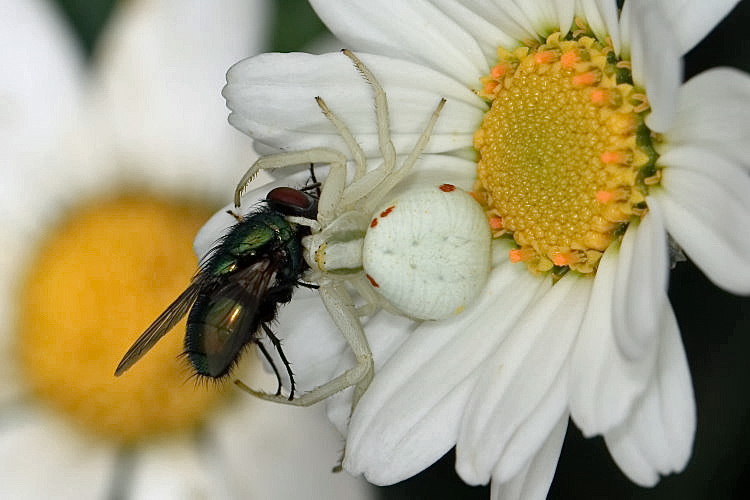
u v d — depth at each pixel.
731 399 0.15
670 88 0.13
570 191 0.14
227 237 0.15
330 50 0.16
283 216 0.15
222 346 0.14
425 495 0.16
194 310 0.14
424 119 0.15
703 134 0.14
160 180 0.17
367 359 0.14
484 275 0.14
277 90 0.14
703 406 0.15
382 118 0.14
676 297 0.15
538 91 0.14
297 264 0.15
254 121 0.15
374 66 0.15
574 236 0.14
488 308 0.14
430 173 0.15
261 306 0.15
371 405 0.14
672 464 0.13
